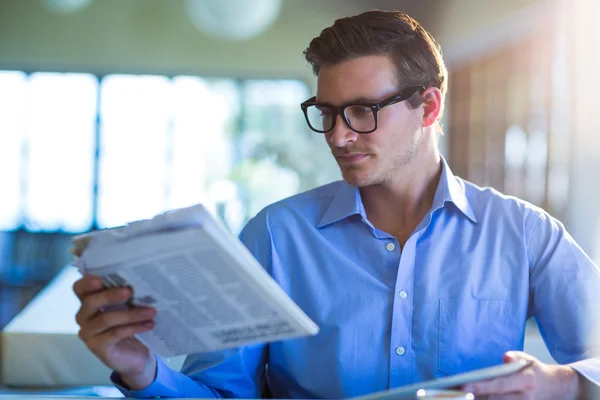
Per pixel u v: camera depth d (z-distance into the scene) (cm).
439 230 140
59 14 738
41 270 715
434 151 142
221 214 727
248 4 731
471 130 601
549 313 138
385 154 130
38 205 731
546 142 452
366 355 134
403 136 131
